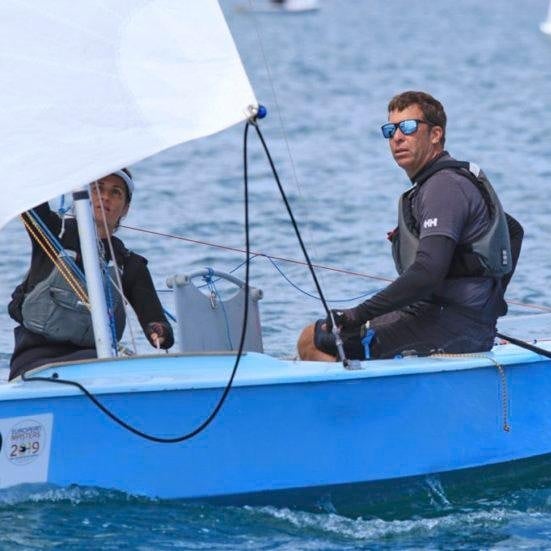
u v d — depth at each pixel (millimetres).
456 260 19016
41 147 16594
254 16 19938
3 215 16328
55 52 16906
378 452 18125
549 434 19641
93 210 19062
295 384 17469
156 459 17094
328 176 53062
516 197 47156
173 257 35594
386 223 41812
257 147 62594
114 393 16766
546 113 78250
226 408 17250
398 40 148750
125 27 17125
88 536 16234
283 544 16500
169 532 16578
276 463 17578
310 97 88938
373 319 19719
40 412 16594
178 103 17031
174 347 23469
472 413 18797
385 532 17125
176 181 51625
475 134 68188
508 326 22844
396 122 19062
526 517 17875
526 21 191500
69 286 18625
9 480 16609
